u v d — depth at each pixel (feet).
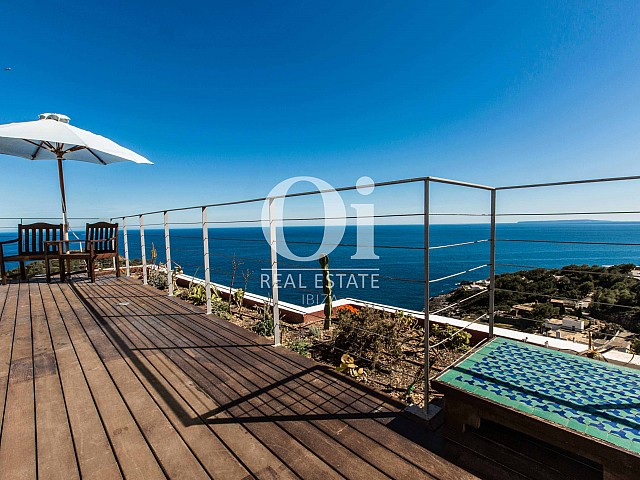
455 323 10.04
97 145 15.43
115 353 8.39
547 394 4.67
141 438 4.93
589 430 3.84
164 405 5.89
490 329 7.94
